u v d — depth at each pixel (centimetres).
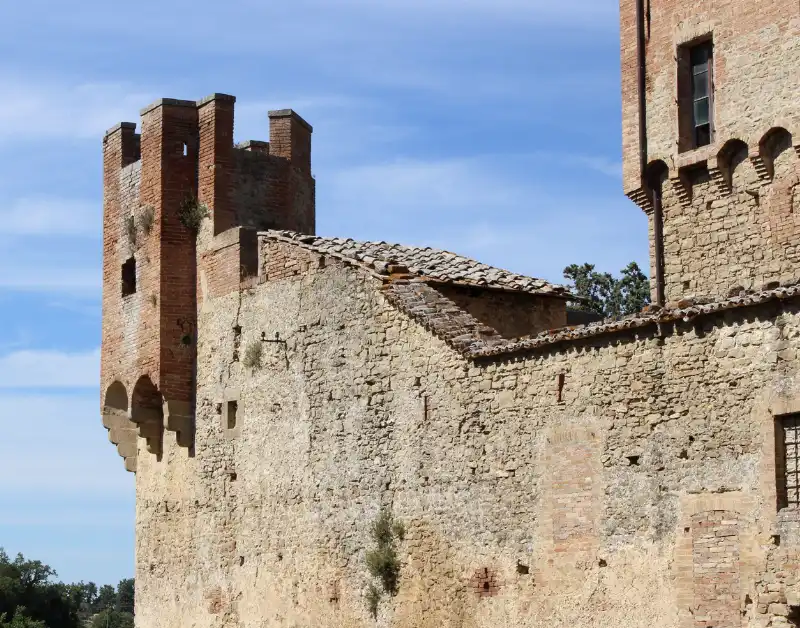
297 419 3369
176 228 3800
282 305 3466
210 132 3794
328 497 3238
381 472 3091
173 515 3778
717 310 2417
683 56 3584
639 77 3659
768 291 2355
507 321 3400
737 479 2370
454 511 2881
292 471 3366
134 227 3894
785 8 3347
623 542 2530
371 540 3092
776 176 3384
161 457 3850
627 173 3688
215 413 3662
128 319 3897
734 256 3456
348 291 3253
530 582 2692
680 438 2464
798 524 2281
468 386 2881
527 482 2727
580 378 2645
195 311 3775
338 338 3266
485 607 2783
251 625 3450
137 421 3838
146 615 3841
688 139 3566
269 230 3631
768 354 2350
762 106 3384
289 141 3966
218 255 3709
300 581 3300
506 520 2762
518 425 2759
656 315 2505
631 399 2548
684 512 2439
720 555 2378
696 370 2453
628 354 2564
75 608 9012
